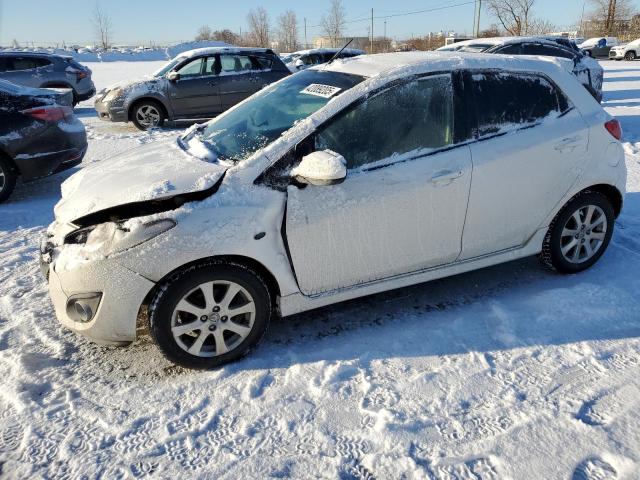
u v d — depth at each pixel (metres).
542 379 2.83
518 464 2.29
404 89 3.24
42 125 6.04
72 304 2.84
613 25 51.31
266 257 2.93
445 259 3.47
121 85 10.85
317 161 2.79
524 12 44.88
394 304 3.65
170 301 2.79
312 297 3.16
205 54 11.02
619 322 3.31
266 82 11.32
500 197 3.46
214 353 2.99
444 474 2.26
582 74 10.51
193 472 2.31
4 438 2.51
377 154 3.14
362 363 3.01
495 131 3.45
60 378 2.95
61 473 2.31
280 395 2.77
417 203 3.21
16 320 3.53
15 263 4.43
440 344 3.18
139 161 3.42
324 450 2.41
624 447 2.36
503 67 3.54
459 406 2.65
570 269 3.93
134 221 2.74
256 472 2.30
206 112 11.16
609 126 3.81
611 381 2.80
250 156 3.08
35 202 6.12
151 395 2.80
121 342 2.90
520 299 3.65
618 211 4.06
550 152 3.56
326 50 16.72
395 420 2.55
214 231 2.79
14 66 13.18
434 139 3.28
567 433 2.45
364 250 3.17
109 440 2.49
